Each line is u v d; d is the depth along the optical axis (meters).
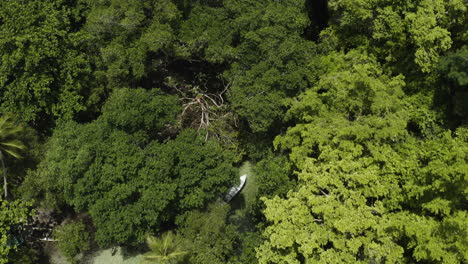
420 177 16.69
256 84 22.62
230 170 22.70
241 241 23.33
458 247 14.65
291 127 21.61
